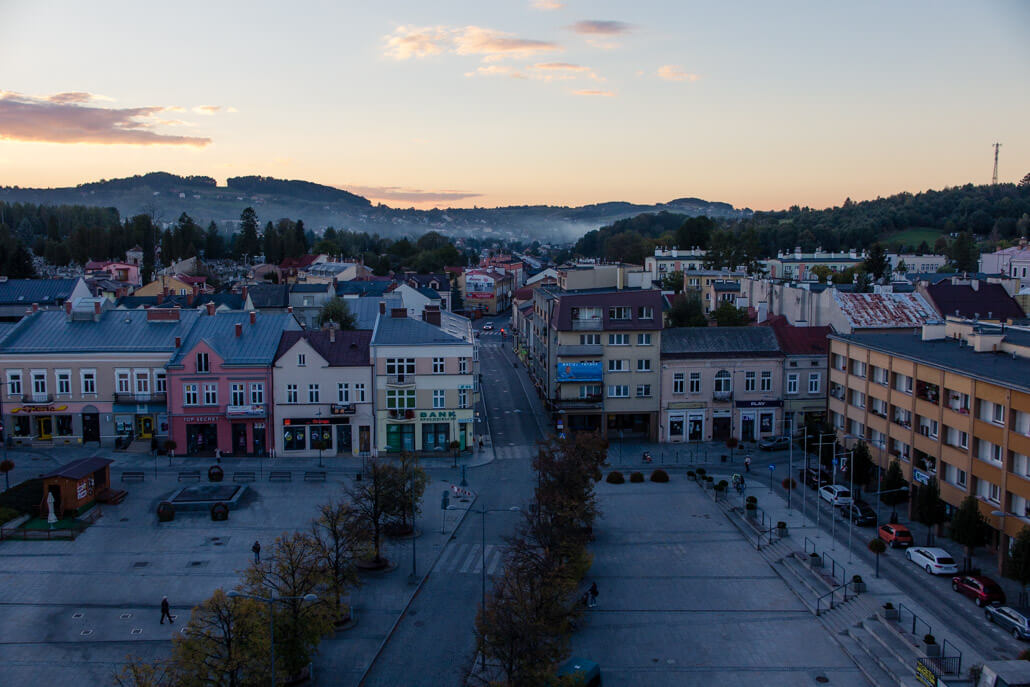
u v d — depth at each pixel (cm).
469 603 5678
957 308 10488
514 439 10012
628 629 5325
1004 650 4775
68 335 9288
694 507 7688
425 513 7450
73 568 6088
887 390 7775
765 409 9831
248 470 8469
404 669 4794
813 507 7575
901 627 5053
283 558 4681
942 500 6700
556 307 10012
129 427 9188
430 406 9162
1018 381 5906
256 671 4050
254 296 15362
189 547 6500
